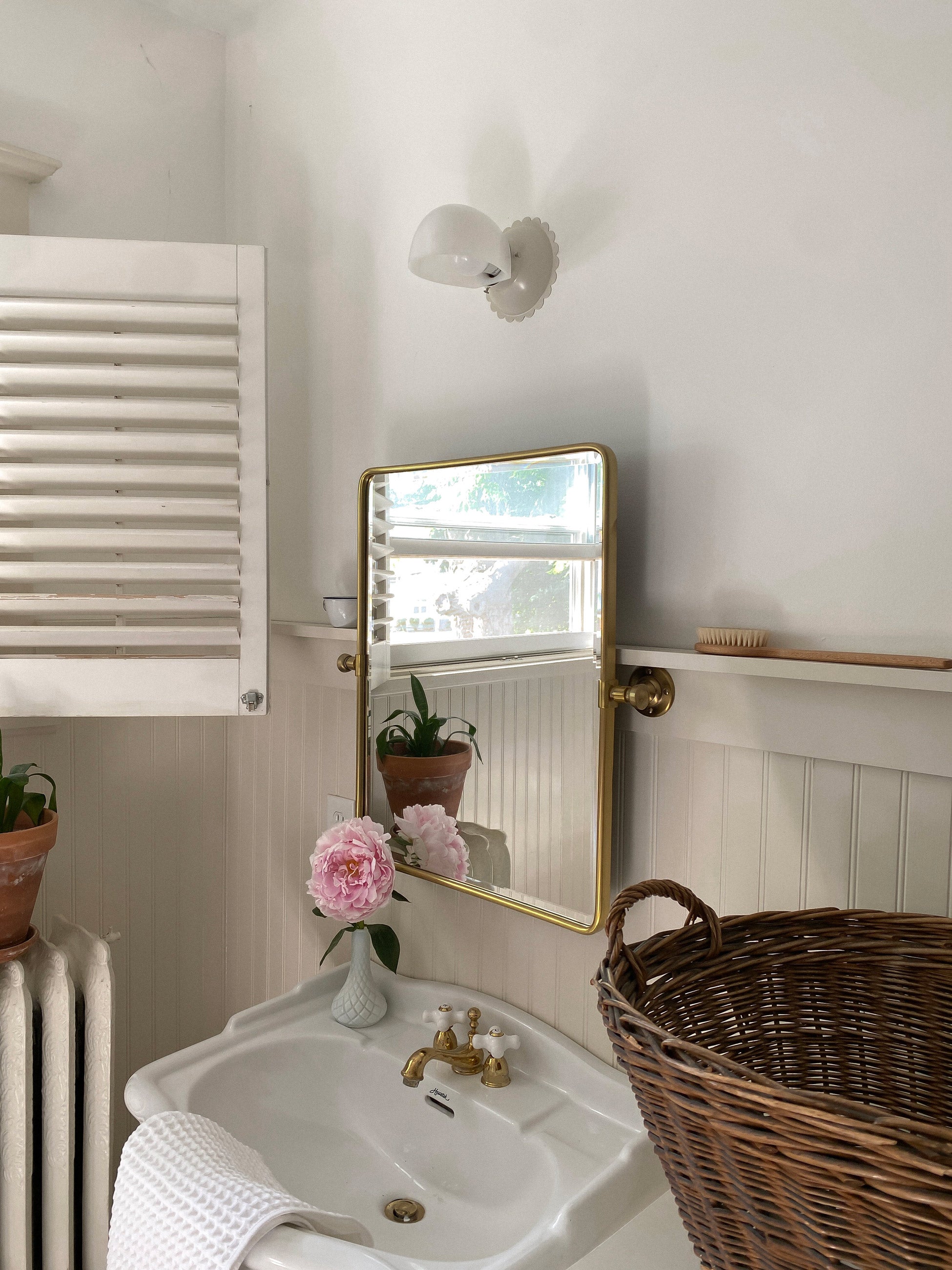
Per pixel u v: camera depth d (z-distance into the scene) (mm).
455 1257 1063
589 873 1145
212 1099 1214
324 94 1619
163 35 1769
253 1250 833
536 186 1278
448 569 1324
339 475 1624
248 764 1841
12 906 1355
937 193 909
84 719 1725
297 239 1693
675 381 1129
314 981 1458
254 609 1460
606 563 1104
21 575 1405
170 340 1405
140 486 1436
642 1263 883
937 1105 812
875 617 963
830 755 981
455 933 1416
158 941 1847
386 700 1449
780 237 1027
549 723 1185
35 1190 1481
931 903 921
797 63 1006
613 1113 1152
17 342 1383
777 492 1037
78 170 1679
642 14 1146
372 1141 1272
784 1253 589
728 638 1023
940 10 900
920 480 927
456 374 1401
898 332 938
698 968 824
